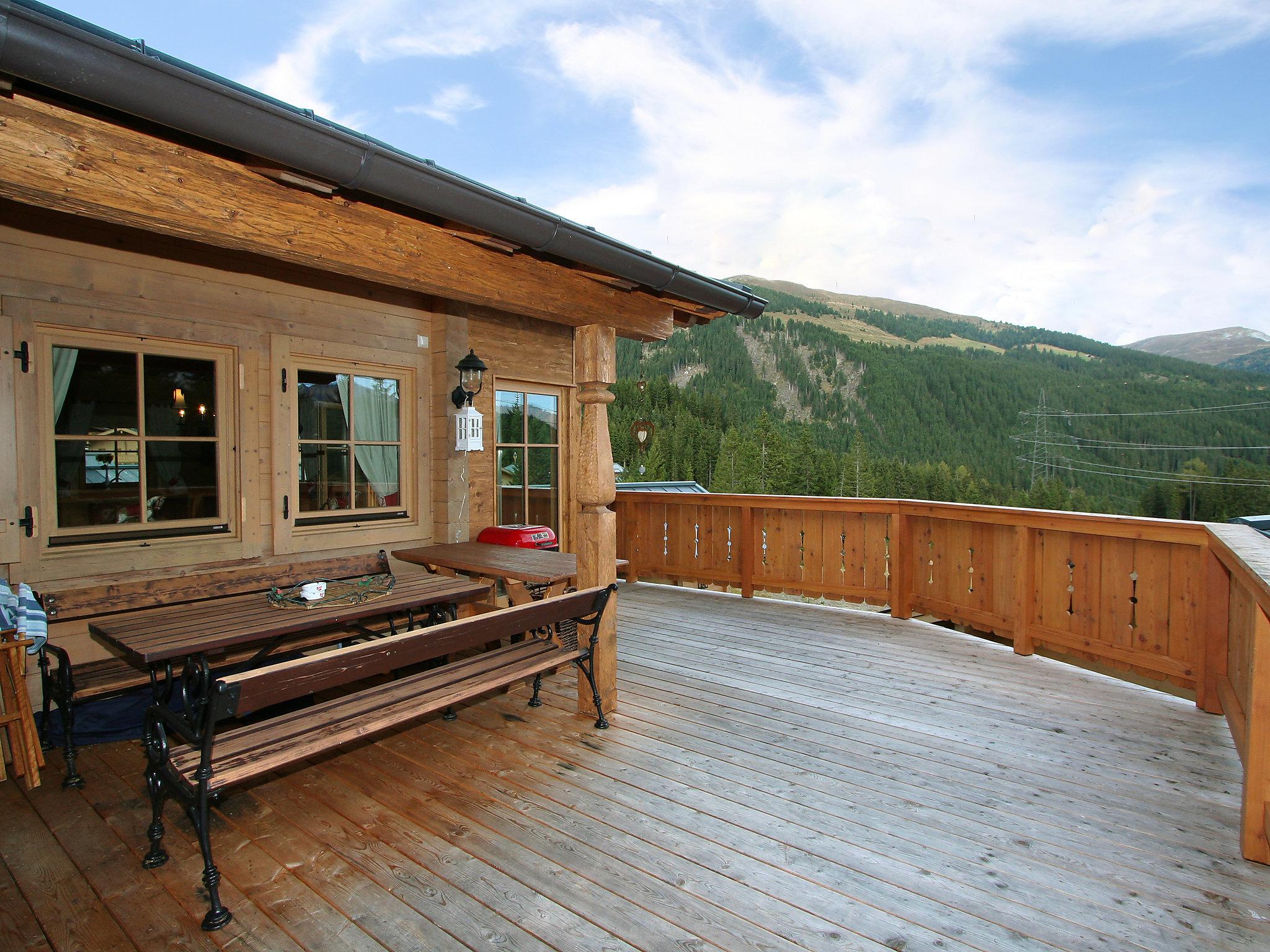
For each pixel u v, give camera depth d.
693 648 4.69
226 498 3.75
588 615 3.23
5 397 2.96
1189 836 2.32
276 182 1.89
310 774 2.76
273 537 3.93
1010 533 4.59
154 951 1.74
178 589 3.42
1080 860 2.17
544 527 4.94
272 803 2.52
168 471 3.54
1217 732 3.24
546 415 5.98
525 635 4.69
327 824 2.38
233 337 3.72
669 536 6.97
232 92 1.49
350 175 1.79
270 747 2.03
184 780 1.86
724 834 2.31
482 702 3.61
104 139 1.56
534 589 3.81
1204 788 2.68
